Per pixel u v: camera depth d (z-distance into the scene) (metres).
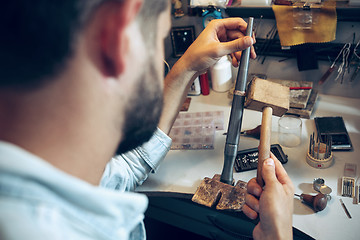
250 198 0.75
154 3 0.30
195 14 1.57
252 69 1.62
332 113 1.43
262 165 0.74
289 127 1.37
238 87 0.86
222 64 1.56
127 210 0.32
